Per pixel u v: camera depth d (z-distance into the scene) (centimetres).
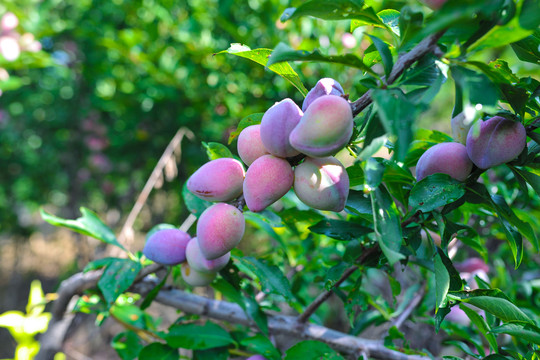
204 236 53
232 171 53
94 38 177
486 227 84
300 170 50
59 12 222
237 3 173
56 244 313
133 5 195
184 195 69
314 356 62
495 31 44
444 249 54
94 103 212
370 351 68
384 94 43
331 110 46
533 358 58
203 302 71
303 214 68
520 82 54
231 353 71
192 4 176
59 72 215
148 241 62
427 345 93
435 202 52
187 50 171
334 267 60
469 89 44
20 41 161
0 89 158
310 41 148
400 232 48
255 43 166
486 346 72
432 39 45
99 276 72
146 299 66
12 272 286
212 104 181
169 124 196
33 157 251
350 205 55
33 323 78
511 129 50
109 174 238
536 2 42
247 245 162
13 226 276
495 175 79
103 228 71
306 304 86
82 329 183
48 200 276
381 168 47
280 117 49
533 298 88
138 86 190
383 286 88
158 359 66
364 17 48
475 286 79
